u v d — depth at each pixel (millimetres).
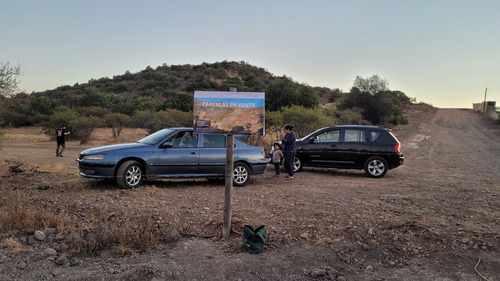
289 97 44281
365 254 4789
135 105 52469
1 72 9984
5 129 42656
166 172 8523
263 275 4266
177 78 107562
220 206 6566
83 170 8102
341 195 7965
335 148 11922
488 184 10164
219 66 114562
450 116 73000
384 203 7094
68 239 5051
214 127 5027
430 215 6184
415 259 4711
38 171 10578
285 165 10688
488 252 4754
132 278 4039
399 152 11398
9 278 3990
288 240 5094
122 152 8156
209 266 4398
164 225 5555
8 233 5082
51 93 92250
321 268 4426
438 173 12977
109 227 5473
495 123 57969
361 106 53625
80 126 28719
